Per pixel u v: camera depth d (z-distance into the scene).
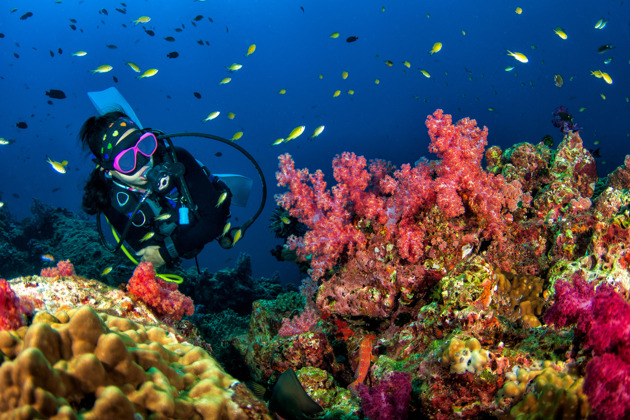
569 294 2.23
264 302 4.56
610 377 1.61
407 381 2.36
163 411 1.40
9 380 1.20
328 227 3.40
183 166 3.06
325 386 2.85
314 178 3.54
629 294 2.62
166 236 3.22
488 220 3.41
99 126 3.05
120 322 1.89
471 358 2.14
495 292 2.77
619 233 2.83
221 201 3.23
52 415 1.17
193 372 1.79
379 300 3.24
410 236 3.16
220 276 9.20
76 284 2.60
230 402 1.63
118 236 3.28
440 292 2.88
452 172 3.33
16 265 9.84
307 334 3.36
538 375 1.99
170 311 3.15
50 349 1.38
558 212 3.86
